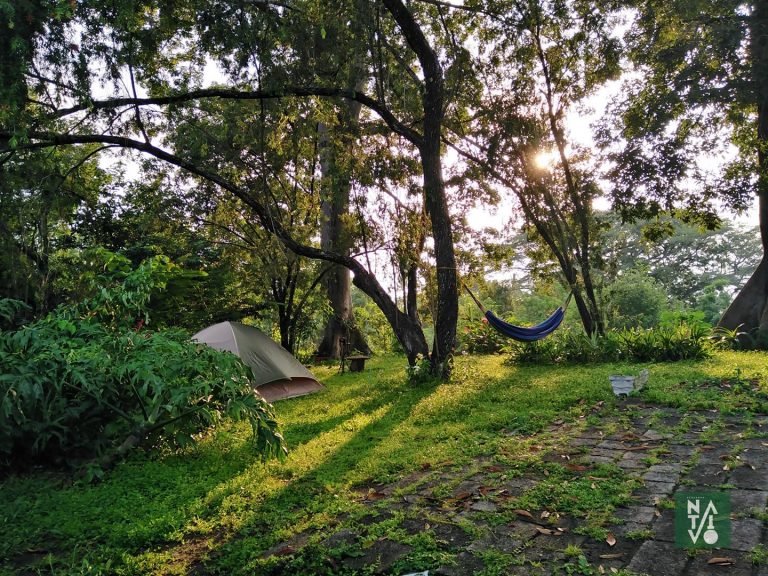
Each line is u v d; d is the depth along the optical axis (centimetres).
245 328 880
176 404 452
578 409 602
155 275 577
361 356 1177
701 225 1255
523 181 1148
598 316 1112
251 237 1289
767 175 1152
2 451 457
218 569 302
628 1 1068
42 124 827
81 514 385
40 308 896
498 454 457
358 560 295
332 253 944
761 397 590
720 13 1084
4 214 881
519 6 1001
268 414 482
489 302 1997
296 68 874
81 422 488
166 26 866
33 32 691
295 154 1162
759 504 321
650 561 266
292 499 394
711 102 1098
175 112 946
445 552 293
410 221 968
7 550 338
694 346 950
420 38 873
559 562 274
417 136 934
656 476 382
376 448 509
